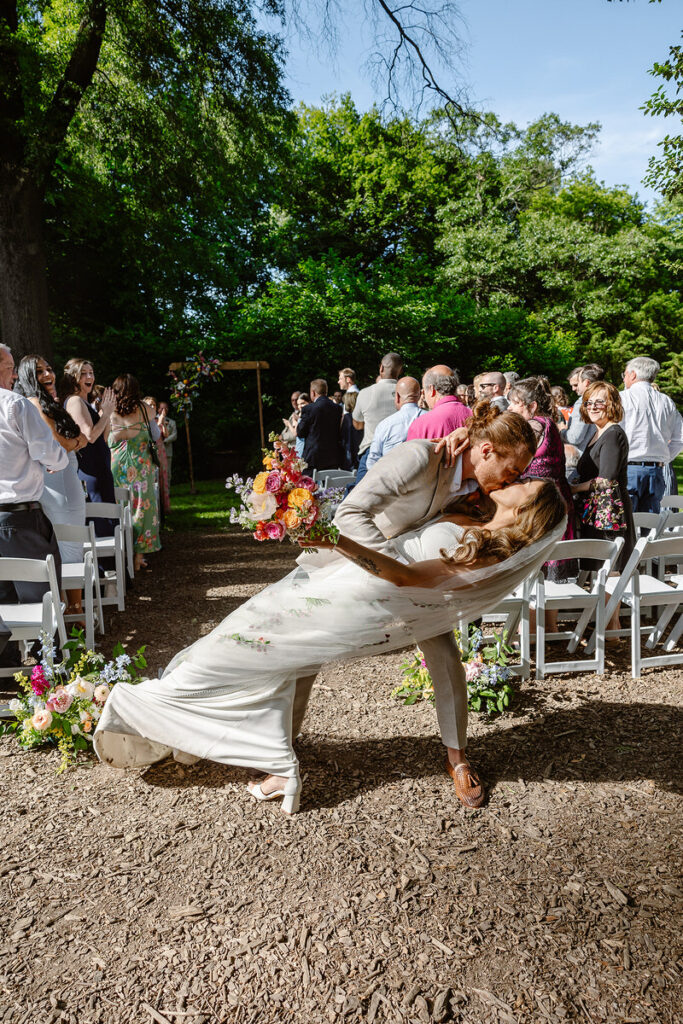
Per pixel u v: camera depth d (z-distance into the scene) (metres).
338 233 25.00
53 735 3.41
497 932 2.26
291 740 2.96
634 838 2.76
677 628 4.67
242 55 10.17
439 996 2.01
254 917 2.33
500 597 2.82
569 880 2.52
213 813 2.90
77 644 3.72
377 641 2.79
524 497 2.69
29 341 9.40
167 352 17.55
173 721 2.94
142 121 10.59
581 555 4.13
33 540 3.94
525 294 26.06
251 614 2.80
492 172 24.05
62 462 4.00
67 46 9.57
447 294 19.38
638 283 28.81
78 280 17.64
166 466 10.48
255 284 22.56
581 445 5.19
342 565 2.85
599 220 33.22
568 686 4.16
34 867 2.58
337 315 16.64
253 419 17.36
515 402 4.44
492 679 3.81
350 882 2.49
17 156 9.12
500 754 3.40
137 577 6.86
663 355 29.62
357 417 7.33
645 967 2.12
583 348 27.77
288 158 12.14
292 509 2.55
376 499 2.61
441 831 2.79
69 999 2.01
